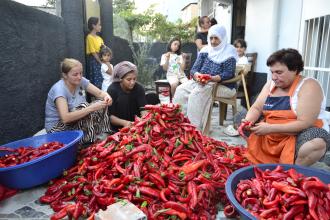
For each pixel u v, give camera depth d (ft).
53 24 14.58
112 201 6.65
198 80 12.64
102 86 18.30
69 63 9.88
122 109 11.39
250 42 20.25
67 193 7.66
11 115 10.63
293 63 7.57
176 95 14.11
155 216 6.18
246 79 18.85
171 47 20.11
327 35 12.55
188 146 8.46
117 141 8.63
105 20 24.73
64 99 10.03
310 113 7.61
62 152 8.26
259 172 6.75
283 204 5.45
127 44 33.12
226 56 13.57
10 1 10.46
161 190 7.03
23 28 11.43
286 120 8.02
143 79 30.55
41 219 6.99
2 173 7.59
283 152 8.04
